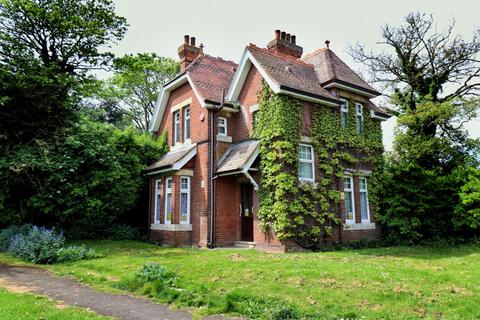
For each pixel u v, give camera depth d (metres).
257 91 15.97
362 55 26.64
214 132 16.48
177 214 16.38
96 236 17.59
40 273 9.91
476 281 7.88
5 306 6.26
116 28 20.56
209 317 6.09
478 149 20.42
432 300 6.61
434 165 20.14
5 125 16.05
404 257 11.76
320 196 14.88
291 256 11.45
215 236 15.52
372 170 17.67
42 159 15.07
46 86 16.64
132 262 10.66
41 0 18.55
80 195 15.59
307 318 5.87
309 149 15.34
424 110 20.17
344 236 15.46
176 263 10.22
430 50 23.98
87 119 18.42
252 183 14.64
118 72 21.62
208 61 20.11
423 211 17.06
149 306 6.75
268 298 6.83
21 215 15.70
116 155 17.39
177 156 17.11
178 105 19.28
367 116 17.95
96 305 6.80
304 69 17.47
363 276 8.13
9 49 17.48
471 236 17.88
